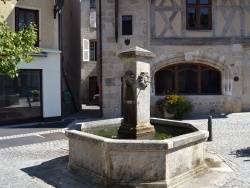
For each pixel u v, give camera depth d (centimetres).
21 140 796
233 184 440
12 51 411
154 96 1229
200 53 1236
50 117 1168
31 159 599
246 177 470
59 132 918
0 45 400
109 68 1225
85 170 473
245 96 1284
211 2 1238
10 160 592
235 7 1249
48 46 1166
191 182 448
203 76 1277
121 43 1223
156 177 425
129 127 529
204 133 495
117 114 1232
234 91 1262
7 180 471
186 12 1234
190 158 472
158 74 1267
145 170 426
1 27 462
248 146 686
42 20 1145
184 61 1248
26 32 460
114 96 1229
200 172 486
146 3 1214
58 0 1159
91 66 2323
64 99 1312
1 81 1066
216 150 651
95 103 2192
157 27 1224
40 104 1158
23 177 487
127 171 429
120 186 424
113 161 431
